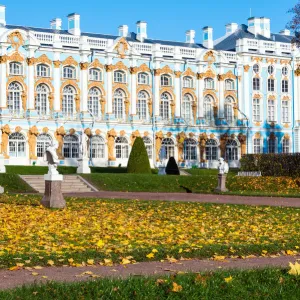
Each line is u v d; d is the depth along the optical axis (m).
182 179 59.94
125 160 89.38
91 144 86.81
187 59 94.88
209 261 17.62
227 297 13.47
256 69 99.38
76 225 25.97
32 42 83.06
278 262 17.58
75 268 16.44
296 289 14.13
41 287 13.61
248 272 15.33
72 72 86.88
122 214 31.67
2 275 15.52
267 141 99.94
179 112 94.12
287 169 66.69
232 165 97.31
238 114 98.44
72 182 57.66
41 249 19.25
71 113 86.19
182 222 28.05
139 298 13.16
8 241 21.02
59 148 84.56
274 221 29.11
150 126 91.38
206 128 95.44
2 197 43.12
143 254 18.17
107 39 89.81
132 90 90.62
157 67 92.25
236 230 25.19
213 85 96.88
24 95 82.81
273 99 100.50
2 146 80.69
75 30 89.94
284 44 102.19
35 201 39.50
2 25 82.62
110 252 18.44
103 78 88.75
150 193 53.38
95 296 13.15
